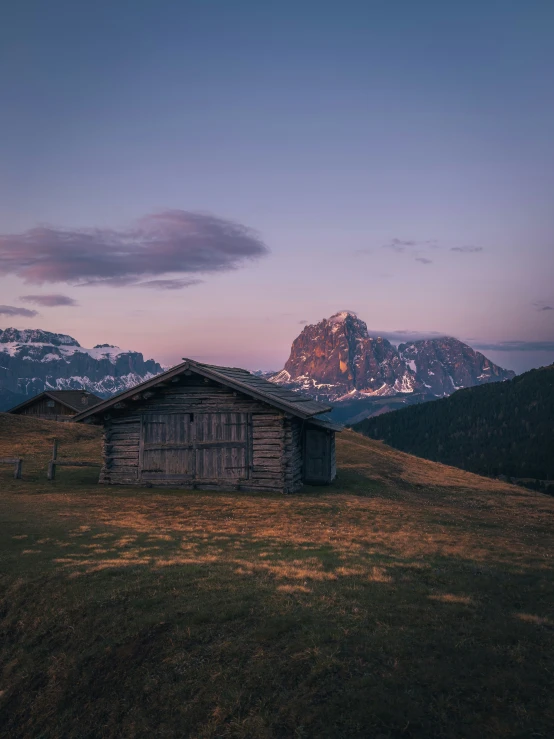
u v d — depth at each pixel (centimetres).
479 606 1046
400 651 834
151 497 2378
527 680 757
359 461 3916
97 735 802
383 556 1463
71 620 1090
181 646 923
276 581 1183
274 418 2556
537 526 2342
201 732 731
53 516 1947
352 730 677
